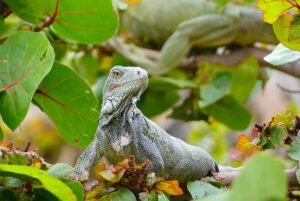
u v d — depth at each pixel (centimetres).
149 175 227
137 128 242
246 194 182
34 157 229
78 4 254
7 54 245
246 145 242
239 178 183
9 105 243
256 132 241
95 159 243
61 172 228
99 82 323
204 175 255
